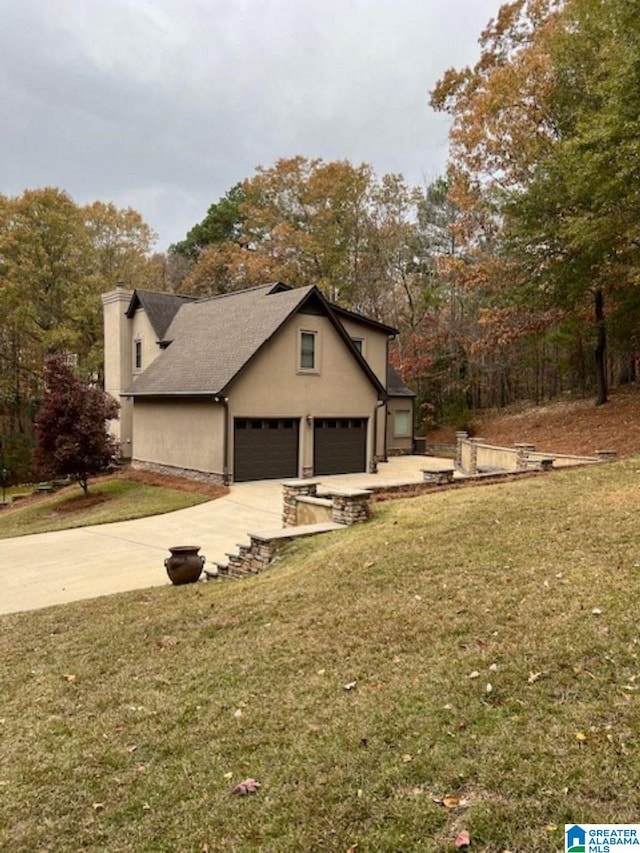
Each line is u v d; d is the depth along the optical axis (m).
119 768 3.50
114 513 15.04
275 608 5.79
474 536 7.06
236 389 17.72
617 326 20.73
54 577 9.45
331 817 2.84
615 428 19.45
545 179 18.64
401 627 4.88
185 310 24.05
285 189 35.91
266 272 34.25
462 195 24.03
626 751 2.99
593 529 6.75
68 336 29.42
